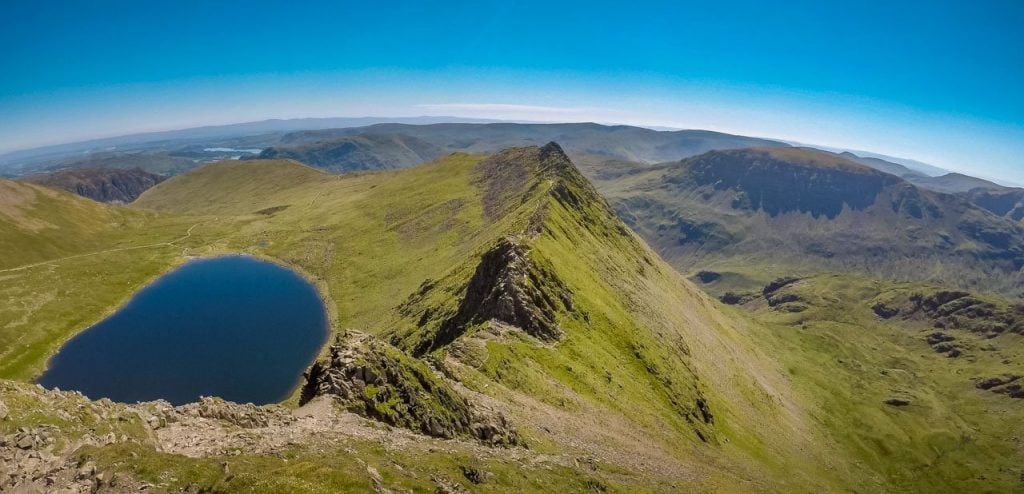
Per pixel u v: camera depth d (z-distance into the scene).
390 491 34.41
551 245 167.88
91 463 30.47
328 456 37.78
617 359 124.62
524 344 105.31
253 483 29.03
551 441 69.56
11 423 32.03
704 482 82.00
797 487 126.44
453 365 83.12
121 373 191.62
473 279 142.38
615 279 189.75
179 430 38.12
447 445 52.25
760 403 196.88
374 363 58.44
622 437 86.62
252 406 45.66
